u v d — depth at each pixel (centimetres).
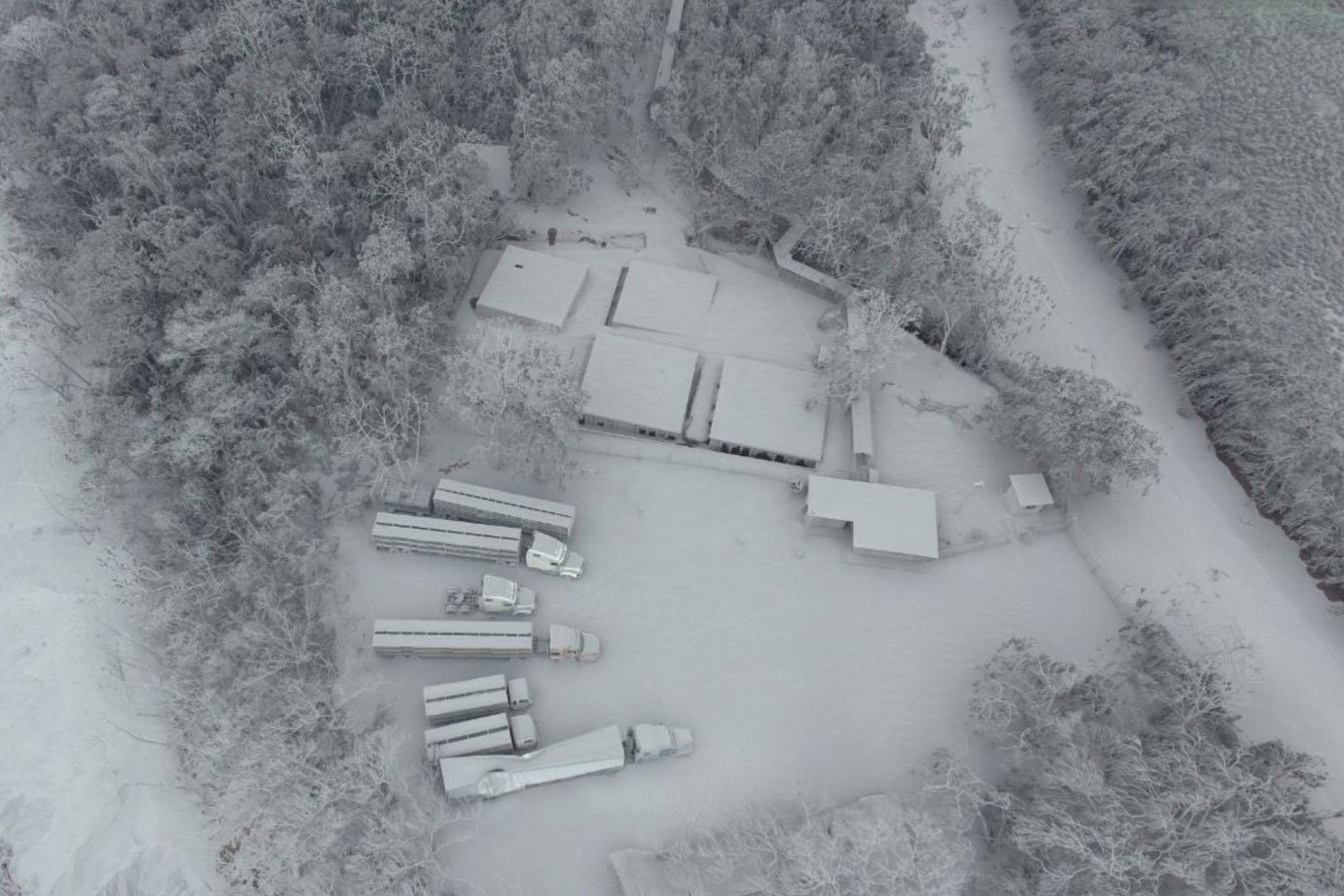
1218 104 10550
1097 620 7062
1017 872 5575
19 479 7306
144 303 7519
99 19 9719
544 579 7100
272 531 6625
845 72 9869
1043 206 9888
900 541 7144
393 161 8438
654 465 7825
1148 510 7588
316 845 5256
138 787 5934
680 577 7181
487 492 7225
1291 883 5019
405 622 6494
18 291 8231
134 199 8188
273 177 8731
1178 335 8431
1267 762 5719
